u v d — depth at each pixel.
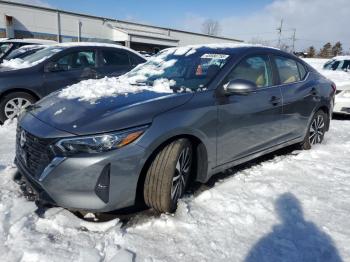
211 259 2.30
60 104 2.96
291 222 2.79
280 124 4.03
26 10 30.92
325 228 2.71
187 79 3.42
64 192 2.44
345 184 3.60
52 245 2.31
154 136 2.58
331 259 2.35
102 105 2.77
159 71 3.76
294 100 4.19
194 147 3.06
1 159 3.89
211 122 3.03
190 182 3.31
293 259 2.34
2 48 9.82
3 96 5.50
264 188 3.38
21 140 2.83
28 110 3.16
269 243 2.50
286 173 3.87
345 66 9.91
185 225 2.66
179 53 4.00
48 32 32.81
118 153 2.44
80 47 6.32
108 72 6.47
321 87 4.82
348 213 2.97
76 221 2.63
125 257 2.23
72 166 2.39
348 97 7.55
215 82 3.24
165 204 2.70
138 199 2.81
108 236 2.47
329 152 4.70
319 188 3.47
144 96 2.95
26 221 2.55
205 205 3.00
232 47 3.84
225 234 2.59
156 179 2.66
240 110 3.35
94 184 2.42
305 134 4.66
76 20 34.91
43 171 2.48
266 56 3.99
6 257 2.17
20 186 3.16
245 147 3.54
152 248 2.38
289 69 4.38
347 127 6.92
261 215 2.88
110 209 2.51
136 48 40.59
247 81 3.17
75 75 6.09
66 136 2.44
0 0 29.17
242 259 2.32
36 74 5.71
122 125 2.50
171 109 2.78
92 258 2.21
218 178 3.62
